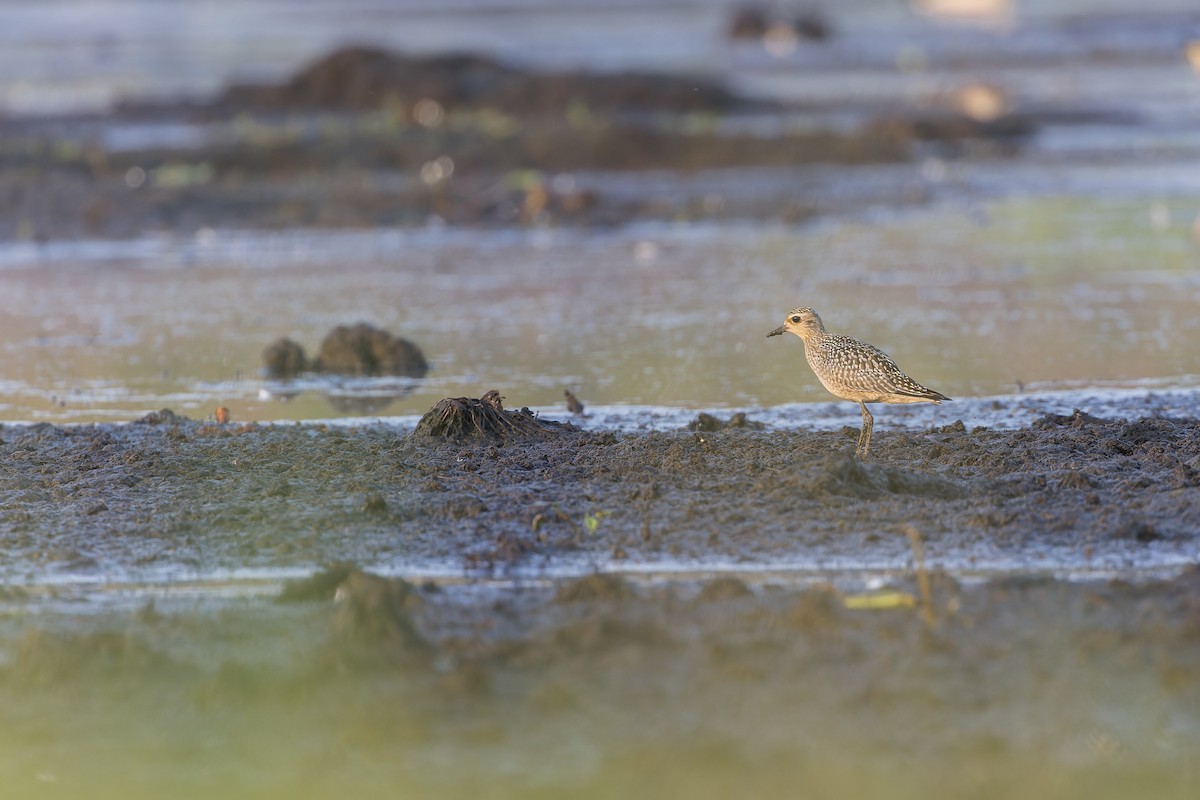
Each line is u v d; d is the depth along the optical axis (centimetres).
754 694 867
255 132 4122
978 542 1110
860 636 938
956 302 2147
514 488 1264
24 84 5550
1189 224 2711
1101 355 1803
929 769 783
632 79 4588
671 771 786
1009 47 5741
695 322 2064
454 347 1950
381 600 953
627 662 909
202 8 8050
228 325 2117
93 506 1242
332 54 4812
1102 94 4594
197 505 1242
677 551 1115
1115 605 969
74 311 2239
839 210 3041
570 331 2028
